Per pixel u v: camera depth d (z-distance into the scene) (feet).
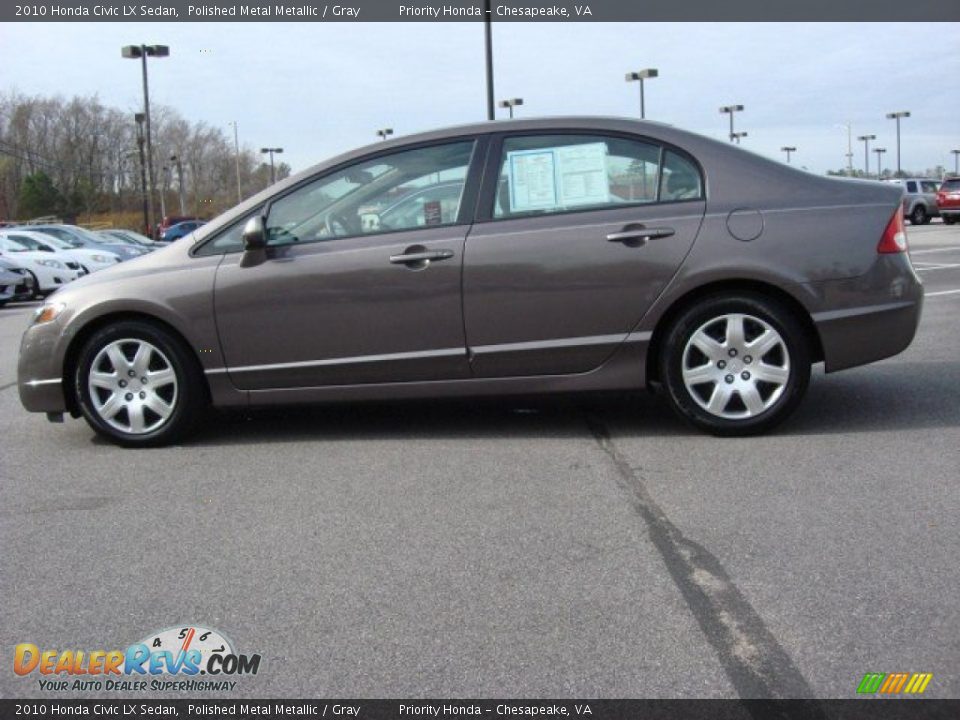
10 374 27.58
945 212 112.06
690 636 9.79
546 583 11.13
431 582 11.25
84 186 244.22
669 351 16.61
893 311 16.38
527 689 8.93
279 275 16.98
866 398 19.61
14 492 15.29
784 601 10.48
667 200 16.65
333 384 17.22
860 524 12.60
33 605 11.00
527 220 16.78
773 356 16.55
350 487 14.92
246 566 11.93
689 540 12.28
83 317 17.42
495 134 17.20
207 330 17.19
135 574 11.79
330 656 9.64
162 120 241.96
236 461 16.66
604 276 16.42
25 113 236.22
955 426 17.13
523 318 16.62
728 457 15.72
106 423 17.75
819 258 16.16
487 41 75.61
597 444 16.85
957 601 10.32
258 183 256.32
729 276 16.19
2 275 55.42
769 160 16.84
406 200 17.17
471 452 16.66
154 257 17.81
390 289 16.76
